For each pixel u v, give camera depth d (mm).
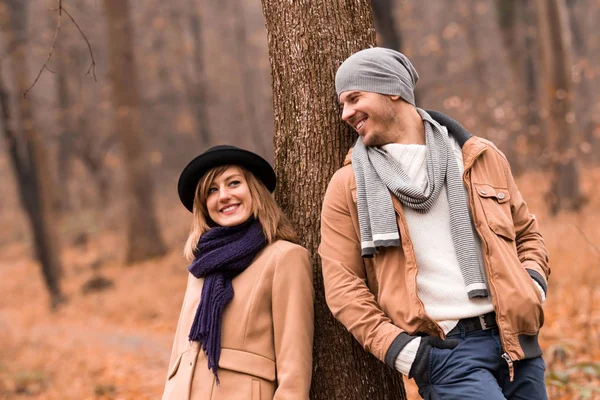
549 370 5191
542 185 15172
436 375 2855
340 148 3508
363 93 3047
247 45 33562
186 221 24375
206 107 32094
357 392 3402
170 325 13312
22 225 33250
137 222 20828
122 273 19531
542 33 14539
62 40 20359
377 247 2953
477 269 2879
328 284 3041
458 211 2932
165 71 30312
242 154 3254
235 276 3197
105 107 25797
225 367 3062
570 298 7875
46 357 10891
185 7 29547
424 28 29969
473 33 26281
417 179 2969
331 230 3098
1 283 22734
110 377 9250
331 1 3506
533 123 17000
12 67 17891
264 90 34031
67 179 32906
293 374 2990
